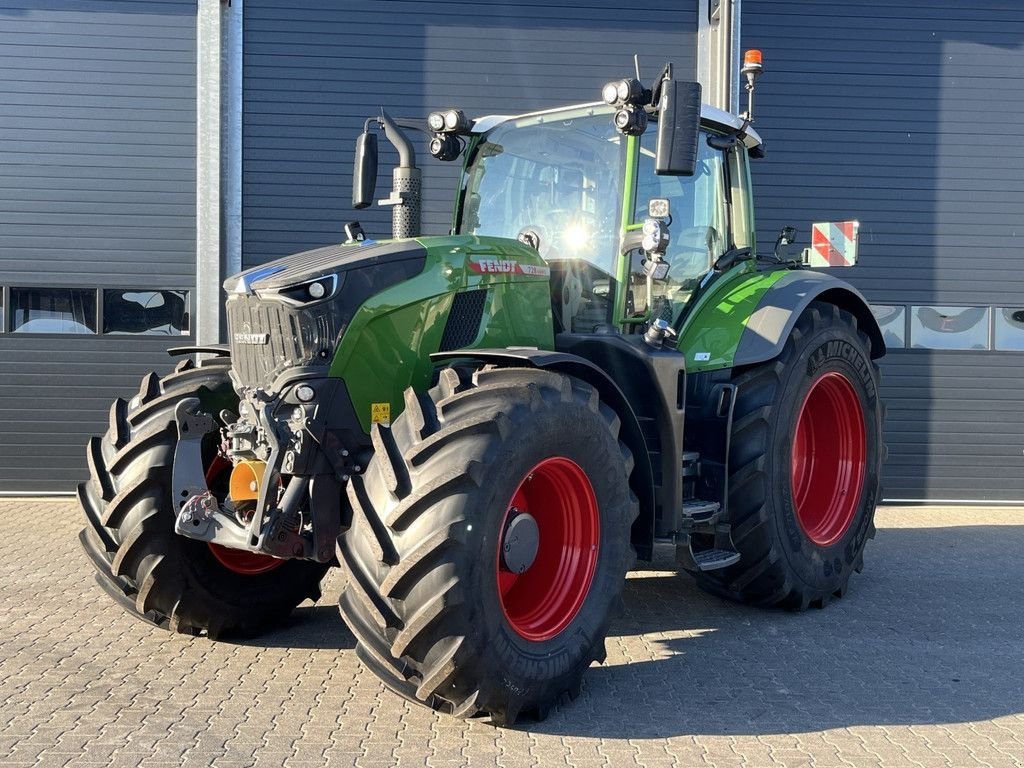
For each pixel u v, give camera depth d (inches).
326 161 325.7
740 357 179.2
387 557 120.2
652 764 116.9
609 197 171.5
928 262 332.2
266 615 170.2
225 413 157.5
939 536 275.3
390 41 326.3
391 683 126.7
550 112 181.6
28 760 115.5
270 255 325.4
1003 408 331.0
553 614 137.5
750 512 178.9
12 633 169.3
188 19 315.9
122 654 158.6
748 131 204.7
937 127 332.2
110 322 316.8
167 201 317.4
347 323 139.4
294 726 128.1
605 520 141.9
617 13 332.8
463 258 152.8
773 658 160.7
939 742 125.1
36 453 313.9
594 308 171.3
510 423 126.3
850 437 206.8
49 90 313.0
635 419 153.6
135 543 153.3
